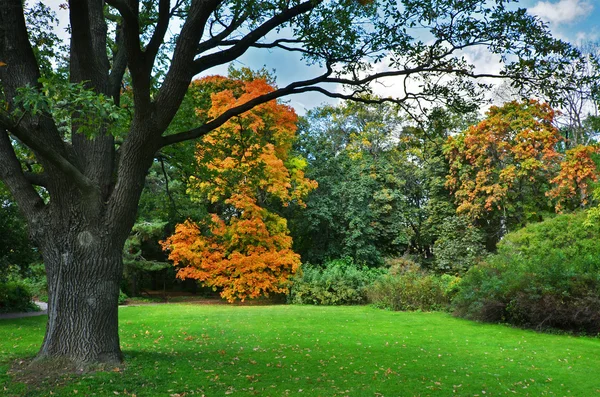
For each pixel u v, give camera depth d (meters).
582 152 20.89
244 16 7.55
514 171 23.11
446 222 24.42
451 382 6.41
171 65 6.36
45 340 6.26
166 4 5.90
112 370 5.99
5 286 16.34
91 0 7.04
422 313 15.78
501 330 11.78
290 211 24.92
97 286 6.20
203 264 19.55
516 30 6.70
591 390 6.17
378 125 29.17
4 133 6.32
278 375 6.51
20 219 14.84
